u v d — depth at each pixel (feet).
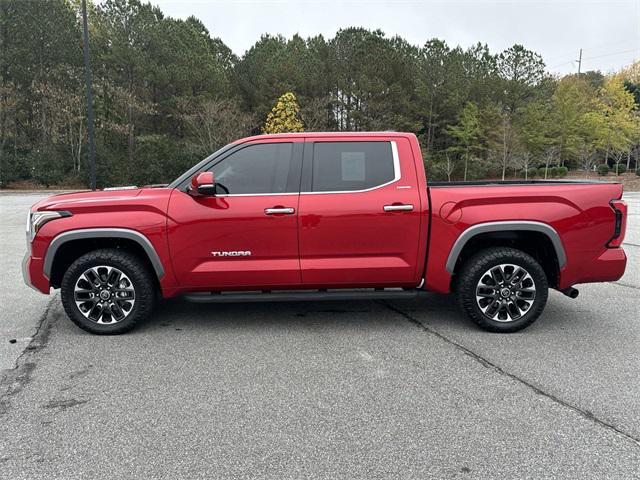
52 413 10.39
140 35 111.55
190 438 9.41
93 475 8.29
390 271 15.16
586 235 14.96
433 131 144.36
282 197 14.85
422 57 136.98
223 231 14.74
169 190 15.08
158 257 14.78
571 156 152.46
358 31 137.49
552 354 13.55
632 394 11.12
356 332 15.46
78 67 109.81
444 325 16.12
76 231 14.65
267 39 151.74
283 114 107.45
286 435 9.48
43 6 107.65
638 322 16.40
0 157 104.73
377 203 14.85
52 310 18.04
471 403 10.71
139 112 116.26
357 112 127.75
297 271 14.97
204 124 115.44
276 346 14.26
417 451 8.93
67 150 112.06
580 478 8.17
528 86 145.89
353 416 10.18
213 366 12.82
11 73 108.17
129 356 13.55
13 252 29.66
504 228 14.78
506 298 15.19
